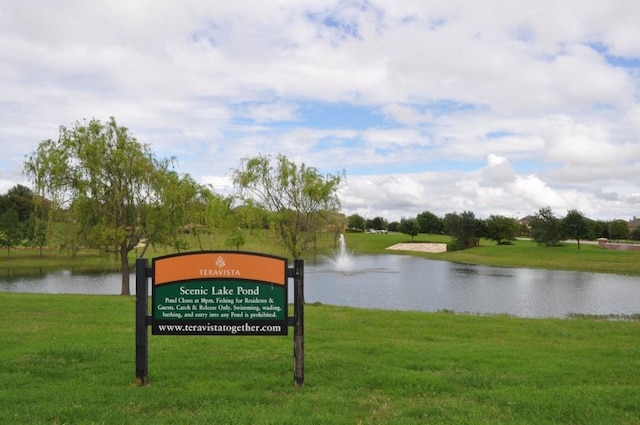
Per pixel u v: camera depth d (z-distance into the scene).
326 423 6.46
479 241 110.25
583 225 89.50
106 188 30.30
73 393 7.63
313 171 30.08
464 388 8.39
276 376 8.87
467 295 38.28
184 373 8.96
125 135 30.59
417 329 14.91
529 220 111.25
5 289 39.91
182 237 33.06
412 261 78.19
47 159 29.34
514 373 9.48
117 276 50.50
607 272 60.06
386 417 6.79
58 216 30.31
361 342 12.47
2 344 11.23
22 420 6.49
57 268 58.38
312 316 17.20
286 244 30.30
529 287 44.09
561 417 6.93
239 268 8.01
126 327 13.96
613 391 8.20
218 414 6.73
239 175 30.59
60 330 13.20
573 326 16.25
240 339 12.35
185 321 8.01
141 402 7.26
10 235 67.56
